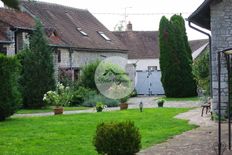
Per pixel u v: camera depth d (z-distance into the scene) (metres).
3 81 20.70
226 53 12.53
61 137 14.93
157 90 44.50
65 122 19.16
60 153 12.18
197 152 12.27
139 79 44.84
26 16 37.19
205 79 26.92
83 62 41.06
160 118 20.25
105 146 10.70
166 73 37.97
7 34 32.47
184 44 38.12
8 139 14.67
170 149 12.72
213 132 15.90
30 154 12.14
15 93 21.28
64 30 41.28
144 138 14.41
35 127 17.66
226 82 19.16
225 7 19.45
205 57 27.70
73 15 46.84
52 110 28.64
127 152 10.67
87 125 17.97
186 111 23.75
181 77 37.72
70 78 36.81
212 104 19.42
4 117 20.77
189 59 38.16
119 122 10.88
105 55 44.97
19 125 18.48
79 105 32.34
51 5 44.44
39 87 29.86
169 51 37.84
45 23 39.88
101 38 46.69
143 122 18.61
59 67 37.03
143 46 55.50
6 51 31.97
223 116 19.06
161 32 38.19
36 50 30.25
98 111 25.27
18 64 21.84
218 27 19.52
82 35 43.44
